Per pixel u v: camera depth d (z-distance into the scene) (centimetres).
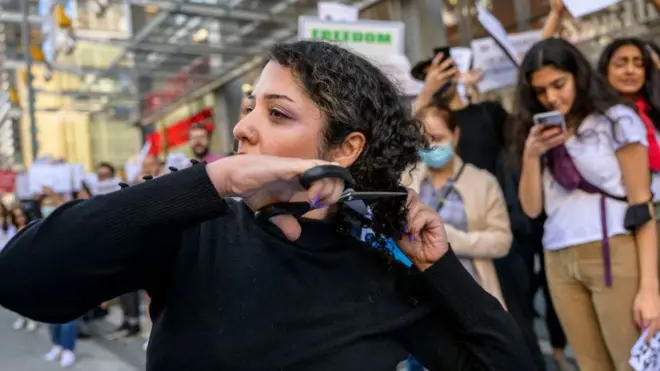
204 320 93
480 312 108
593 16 499
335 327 97
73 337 506
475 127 318
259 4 699
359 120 97
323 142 95
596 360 217
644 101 253
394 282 106
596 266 203
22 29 872
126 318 583
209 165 82
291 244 98
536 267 368
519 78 230
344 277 100
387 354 101
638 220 193
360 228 104
